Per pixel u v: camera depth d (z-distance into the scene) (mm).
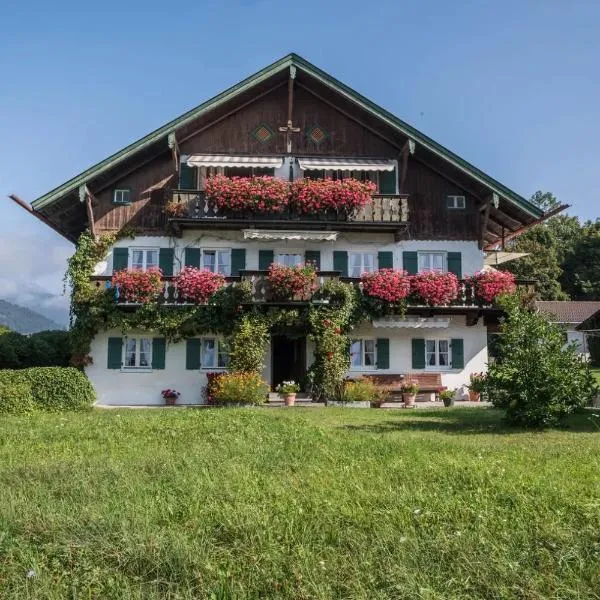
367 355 25281
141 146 24094
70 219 26312
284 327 24047
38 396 18531
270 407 21359
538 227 60938
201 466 8281
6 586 4504
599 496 6637
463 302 24688
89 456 9531
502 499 6430
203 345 24594
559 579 4492
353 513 5867
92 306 23641
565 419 15320
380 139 26391
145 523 5531
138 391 24109
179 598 4230
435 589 4355
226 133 25812
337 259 25516
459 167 24969
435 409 20422
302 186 24484
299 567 4617
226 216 24453
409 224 25469
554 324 14781
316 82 25750
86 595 4391
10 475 7734
